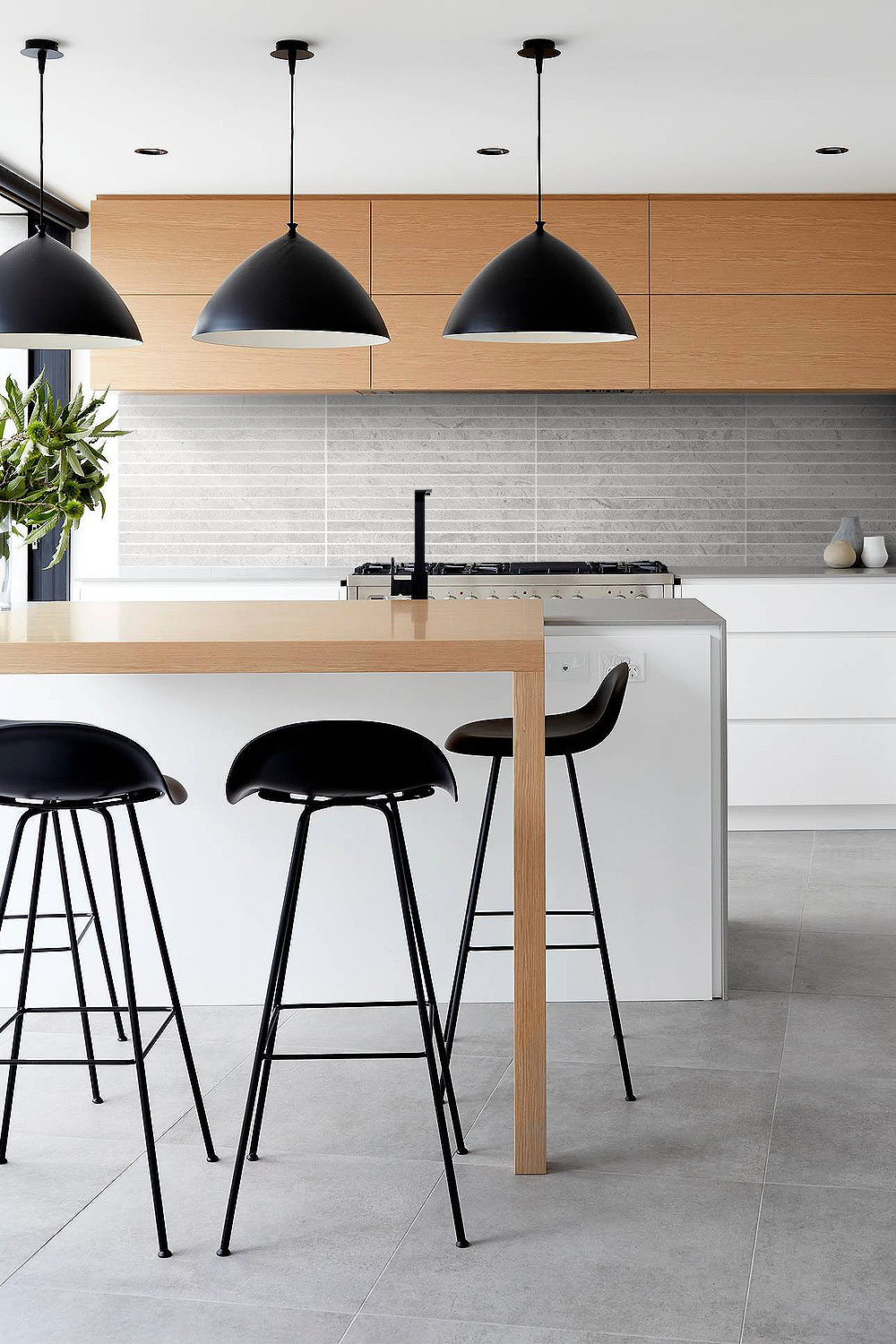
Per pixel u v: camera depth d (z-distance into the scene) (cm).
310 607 352
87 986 359
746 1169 266
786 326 580
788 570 603
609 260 577
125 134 486
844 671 573
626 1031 343
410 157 518
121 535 637
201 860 358
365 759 246
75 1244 241
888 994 369
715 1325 213
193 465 636
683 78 428
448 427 635
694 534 638
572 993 365
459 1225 239
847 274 578
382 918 359
